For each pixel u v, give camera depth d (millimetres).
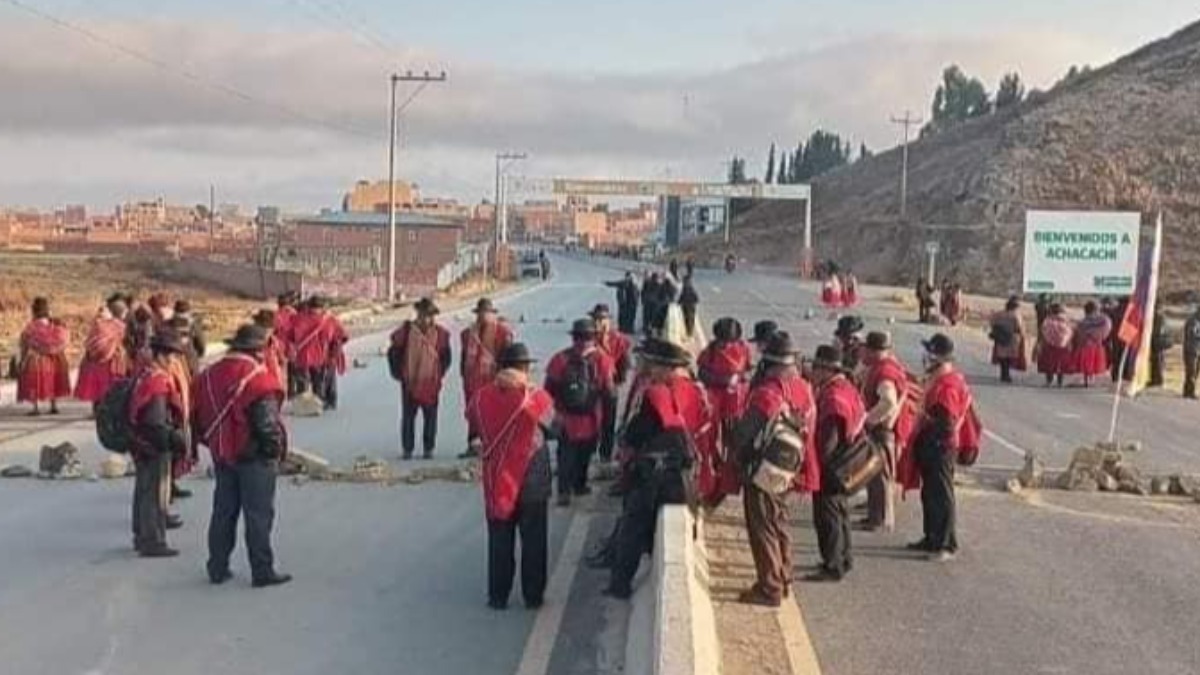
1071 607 10812
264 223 104438
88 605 9930
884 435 12742
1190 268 87625
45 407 21812
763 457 10438
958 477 17141
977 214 108375
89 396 20344
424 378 16875
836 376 11383
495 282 89062
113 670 8445
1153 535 13828
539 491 10039
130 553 11555
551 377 14078
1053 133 116000
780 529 10586
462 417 21094
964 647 9609
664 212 190125
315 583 10672
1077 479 16562
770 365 10695
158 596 10219
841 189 157625
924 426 12500
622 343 17578
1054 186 106125
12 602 9977
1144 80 125688
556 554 11820
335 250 84375
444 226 108812
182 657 8734
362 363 30562
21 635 9156
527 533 10047
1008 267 96562
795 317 52938
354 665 8641
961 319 54812
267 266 75125
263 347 10695
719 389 12719
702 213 179875
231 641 9109
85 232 186250
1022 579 11719
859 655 9320
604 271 116562
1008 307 31469
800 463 10617
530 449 10039
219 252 111875
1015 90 179375
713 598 10617
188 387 11773
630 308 40781
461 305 60344
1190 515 14984
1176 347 44188
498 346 16656
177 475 13281
